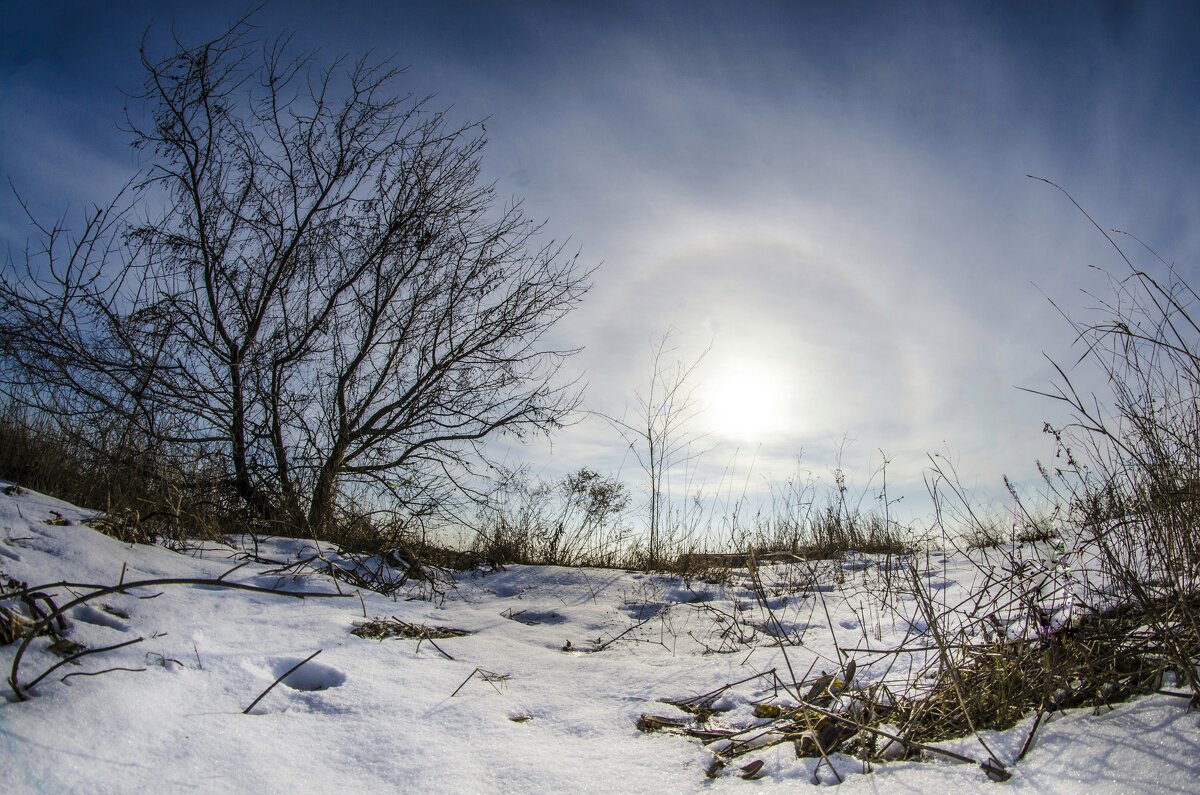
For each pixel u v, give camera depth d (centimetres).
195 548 460
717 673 334
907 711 250
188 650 275
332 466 730
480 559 688
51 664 231
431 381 820
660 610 517
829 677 289
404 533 661
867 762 213
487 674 322
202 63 757
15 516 358
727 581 607
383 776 210
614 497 827
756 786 208
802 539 807
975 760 200
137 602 305
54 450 538
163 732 211
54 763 181
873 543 770
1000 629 278
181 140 761
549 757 233
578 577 609
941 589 477
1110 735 191
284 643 305
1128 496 294
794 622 457
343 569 475
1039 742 200
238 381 714
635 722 274
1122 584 277
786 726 255
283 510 639
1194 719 187
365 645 327
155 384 681
